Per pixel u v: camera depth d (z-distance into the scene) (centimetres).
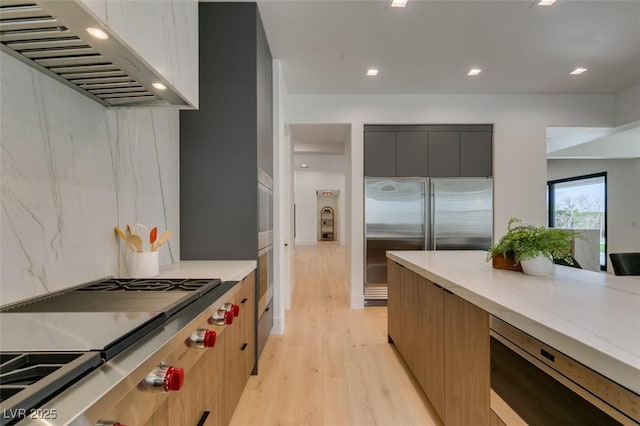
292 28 272
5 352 68
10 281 106
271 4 242
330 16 256
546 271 166
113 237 161
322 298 459
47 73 121
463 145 423
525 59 328
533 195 422
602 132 452
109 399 60
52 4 83
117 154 165
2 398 52
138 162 184
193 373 108
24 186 112
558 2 239
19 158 110
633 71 356
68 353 68
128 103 154
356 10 248
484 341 127
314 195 1262
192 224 238
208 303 120
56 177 126
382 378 232
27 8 84
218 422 139
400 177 421
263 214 264
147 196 193
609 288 138
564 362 85
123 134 170
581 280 155
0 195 103
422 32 279
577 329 86
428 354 192
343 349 282
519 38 288
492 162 423
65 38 99
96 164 149
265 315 271
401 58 325
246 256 237
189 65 156
